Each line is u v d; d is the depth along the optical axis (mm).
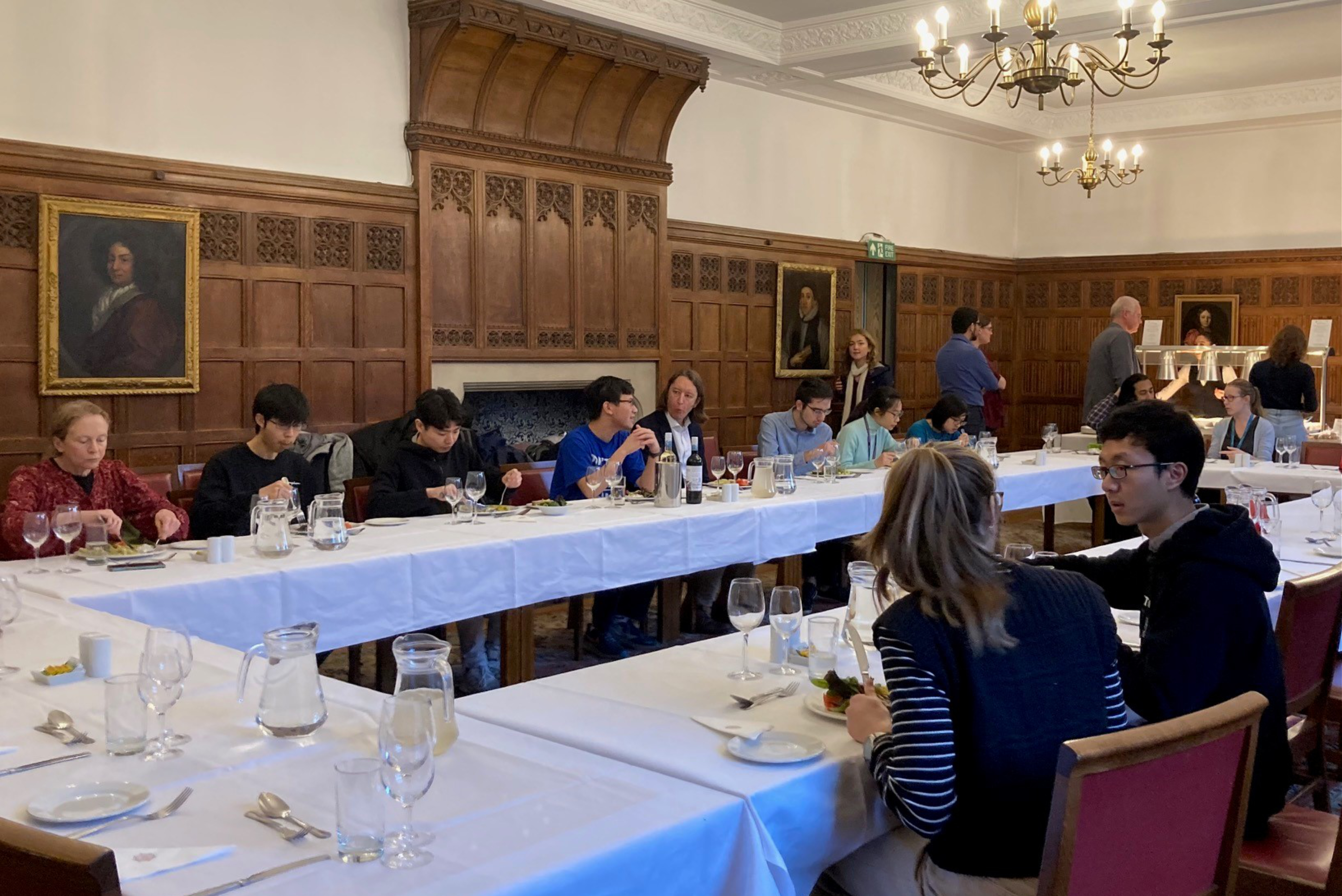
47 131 5684
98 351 5938
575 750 1907
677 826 1573
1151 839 1688
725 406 9656
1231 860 1817
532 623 4328
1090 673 1916
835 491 5582
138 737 1843
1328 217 11133
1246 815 2061
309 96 6672
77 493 4043
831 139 10398
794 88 9617
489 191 7566
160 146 6078
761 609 2482
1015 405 12938
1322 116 10789
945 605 1842
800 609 2520
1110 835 1628
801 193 10156
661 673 2469
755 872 1657
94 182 5867
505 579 4020
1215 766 1742
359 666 4855
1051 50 8672
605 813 1606
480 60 7234
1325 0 6973
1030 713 1847
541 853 1456
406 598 3729
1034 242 12781
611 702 2246
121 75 5914
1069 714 1875
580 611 5492
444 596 3842
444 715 1838
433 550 3805
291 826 1525
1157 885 1725
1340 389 11164
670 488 4941
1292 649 2691
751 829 1676
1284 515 5043
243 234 6477
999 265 12492
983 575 1860
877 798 1979
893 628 1847
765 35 8547
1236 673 2230
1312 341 10383
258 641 3367
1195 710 2170
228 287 6453
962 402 7488
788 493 5484
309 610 3484
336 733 1938
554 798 1661
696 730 2066
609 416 5477
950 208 11852
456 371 7539
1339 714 3301
